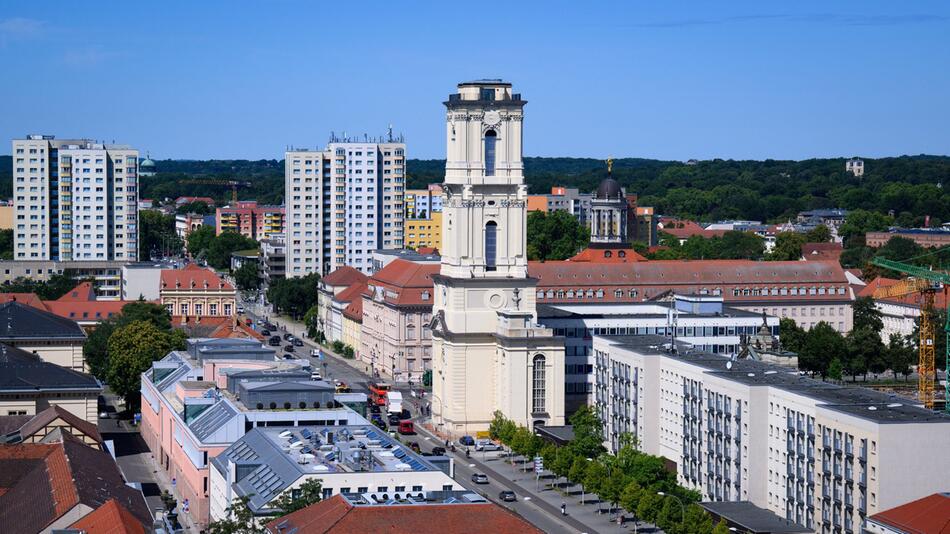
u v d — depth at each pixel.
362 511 178.62
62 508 193.50
